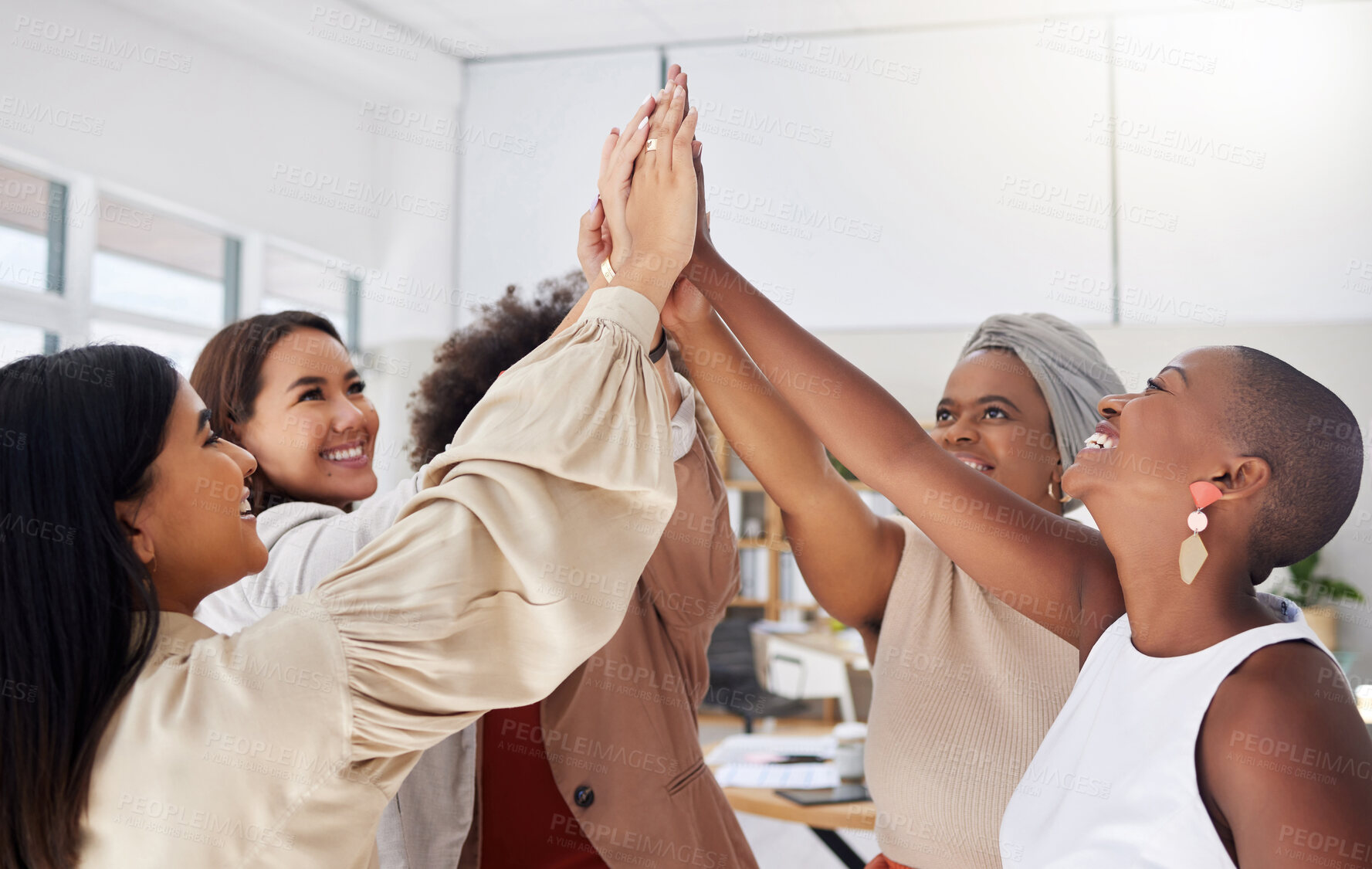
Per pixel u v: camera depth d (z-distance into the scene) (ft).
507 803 3.92
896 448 3.22
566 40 18.69
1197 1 16.06
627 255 3.30
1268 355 2.56
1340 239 15.96
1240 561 2.52
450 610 2.48
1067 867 2.51
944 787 3.53
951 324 17.46
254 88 16.89
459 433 2.85
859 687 15.56
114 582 2.46
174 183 15.38
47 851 2.33
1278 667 2.27
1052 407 4.13
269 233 17.21
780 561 20.13
